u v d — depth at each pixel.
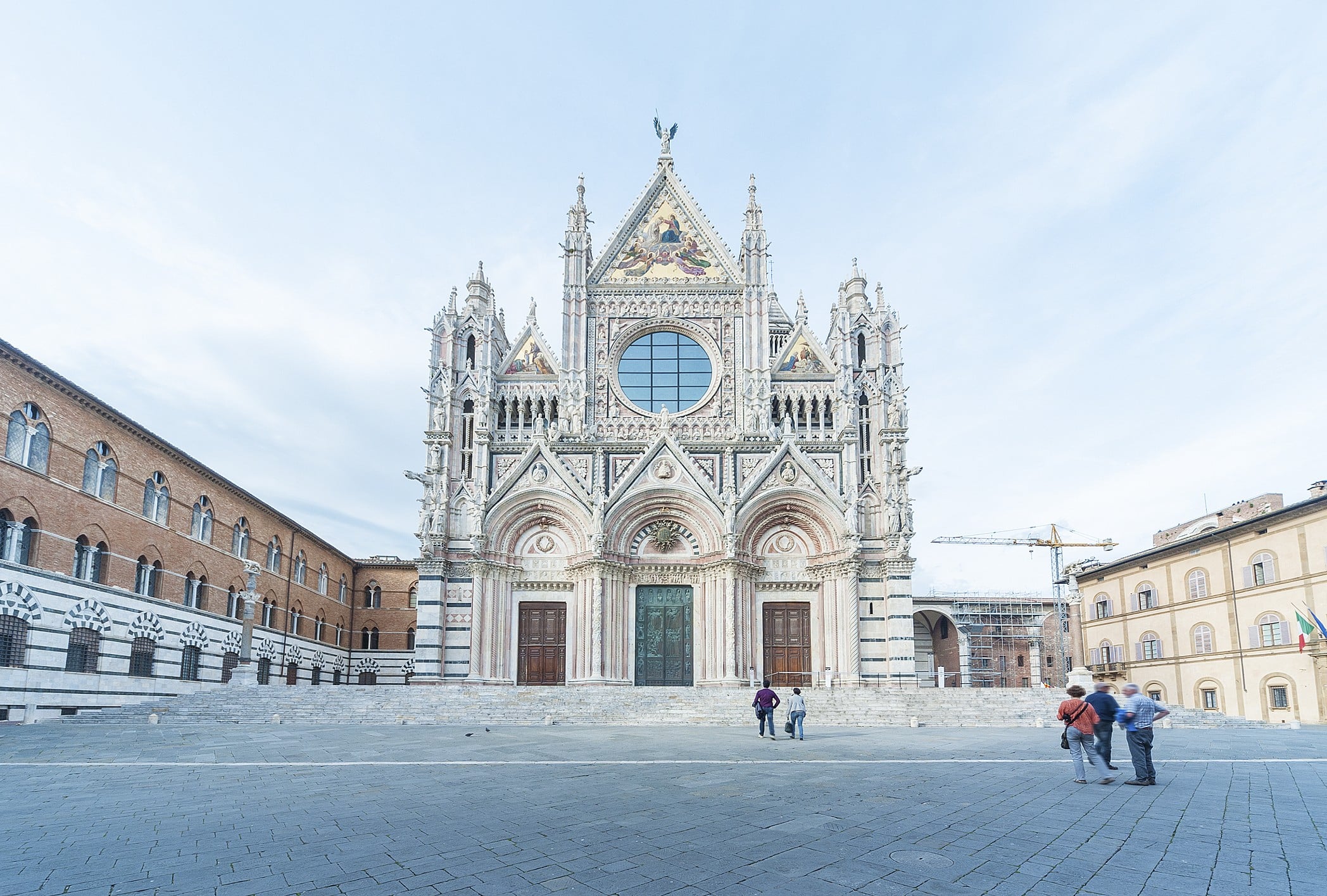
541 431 57.56
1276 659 58.09
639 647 55.44
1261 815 14.98
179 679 50.59
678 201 62.47
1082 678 46.44
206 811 15.38
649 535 56.75
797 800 16.33
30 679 38.41
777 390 59.03
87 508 42.50
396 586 81.94
